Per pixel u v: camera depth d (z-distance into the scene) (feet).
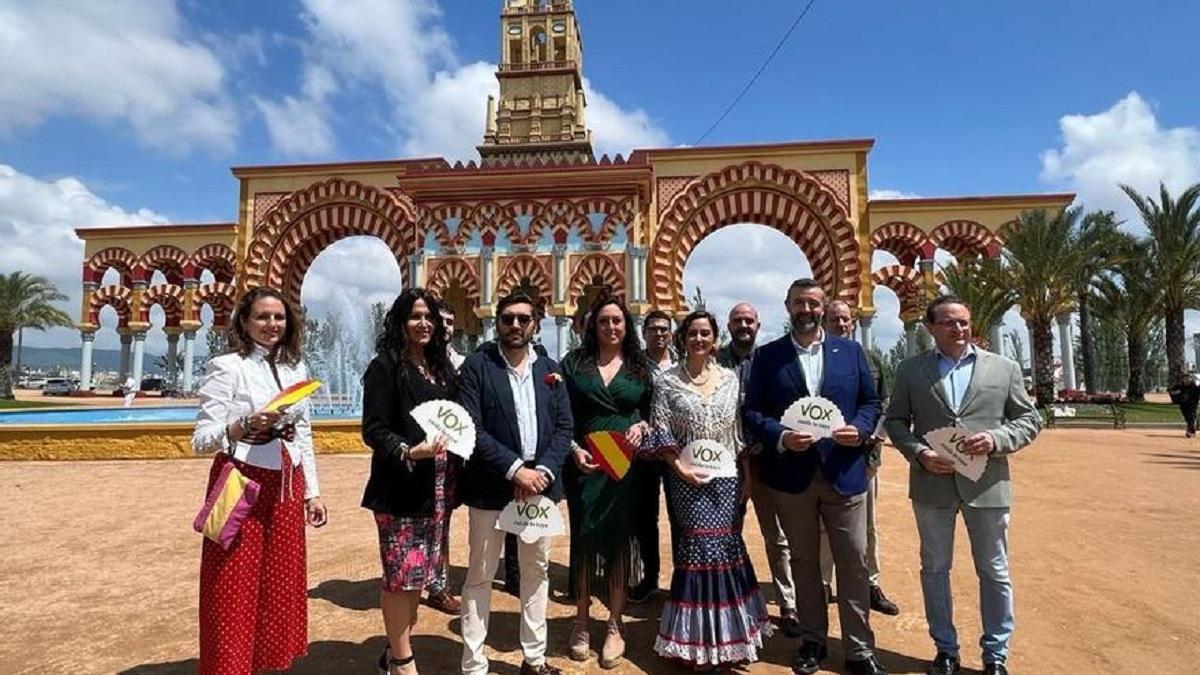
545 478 13.29
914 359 15.16
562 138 122.72
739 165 70.03
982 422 14.15
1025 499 30.48
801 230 69.92
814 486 14.16
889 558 21.61
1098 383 155.22
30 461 41.88
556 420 14.12
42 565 21.40
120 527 26.16
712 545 13.99
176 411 76.18
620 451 13.98
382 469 12.94
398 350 13.48
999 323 77.10
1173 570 20.31
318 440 44.21
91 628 16.34
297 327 13.55
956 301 14.57
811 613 14.19
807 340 15.23
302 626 12.75
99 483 35.01
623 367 15.72
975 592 18.34
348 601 18.03
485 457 13.21
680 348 15.72
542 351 16.46
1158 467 39.40
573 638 14.73
